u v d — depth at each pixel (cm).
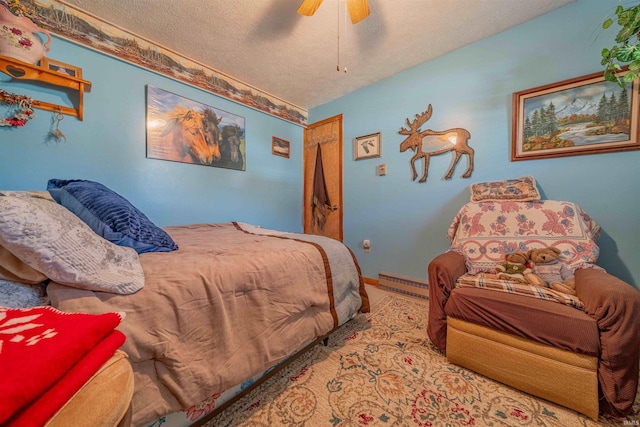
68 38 158
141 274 82
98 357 45
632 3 144
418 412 98
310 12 138
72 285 68
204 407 86
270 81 261
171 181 211
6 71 134
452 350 124
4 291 61
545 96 170
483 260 147
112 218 105
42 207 70
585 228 138
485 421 93
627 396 86
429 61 223
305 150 339
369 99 270
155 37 190
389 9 163
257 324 99
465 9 164
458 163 210
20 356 37
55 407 35
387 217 258
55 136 155
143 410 67
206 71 231
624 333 85
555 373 97
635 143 142
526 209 153
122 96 182
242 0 155
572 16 161
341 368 124
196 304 82
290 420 95
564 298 104
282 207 312
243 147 267
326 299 131
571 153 161
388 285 245
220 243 145
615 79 122
